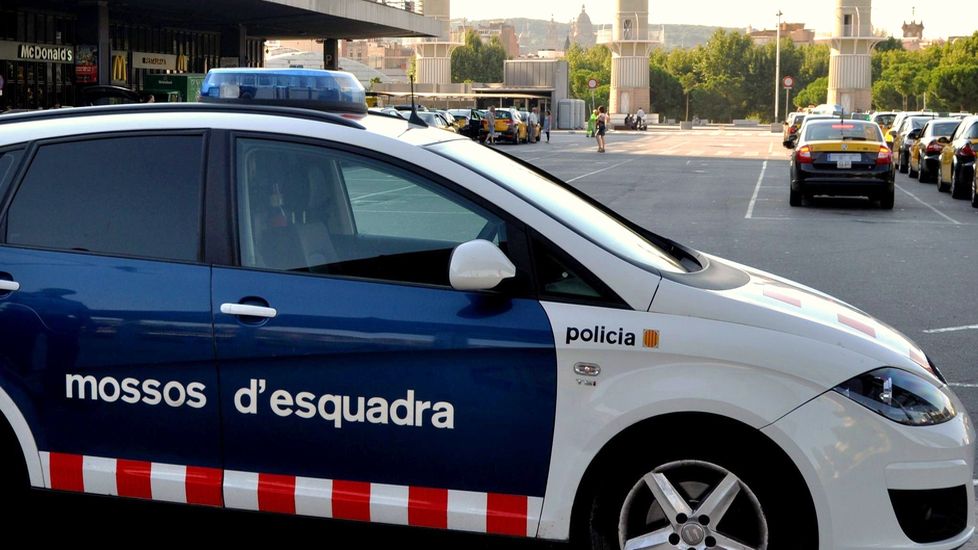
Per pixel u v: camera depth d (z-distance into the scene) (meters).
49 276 3.90
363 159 3.88
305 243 3.85
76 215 3.97
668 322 3.56
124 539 4.39
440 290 3.70
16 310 3.88
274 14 39.56
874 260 12.86
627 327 3.55
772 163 37.44
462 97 84.00
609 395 3.55
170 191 3.94
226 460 3.80
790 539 3.56
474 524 3.68
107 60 33.22
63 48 36.38
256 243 3.85
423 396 3.64
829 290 10.65
